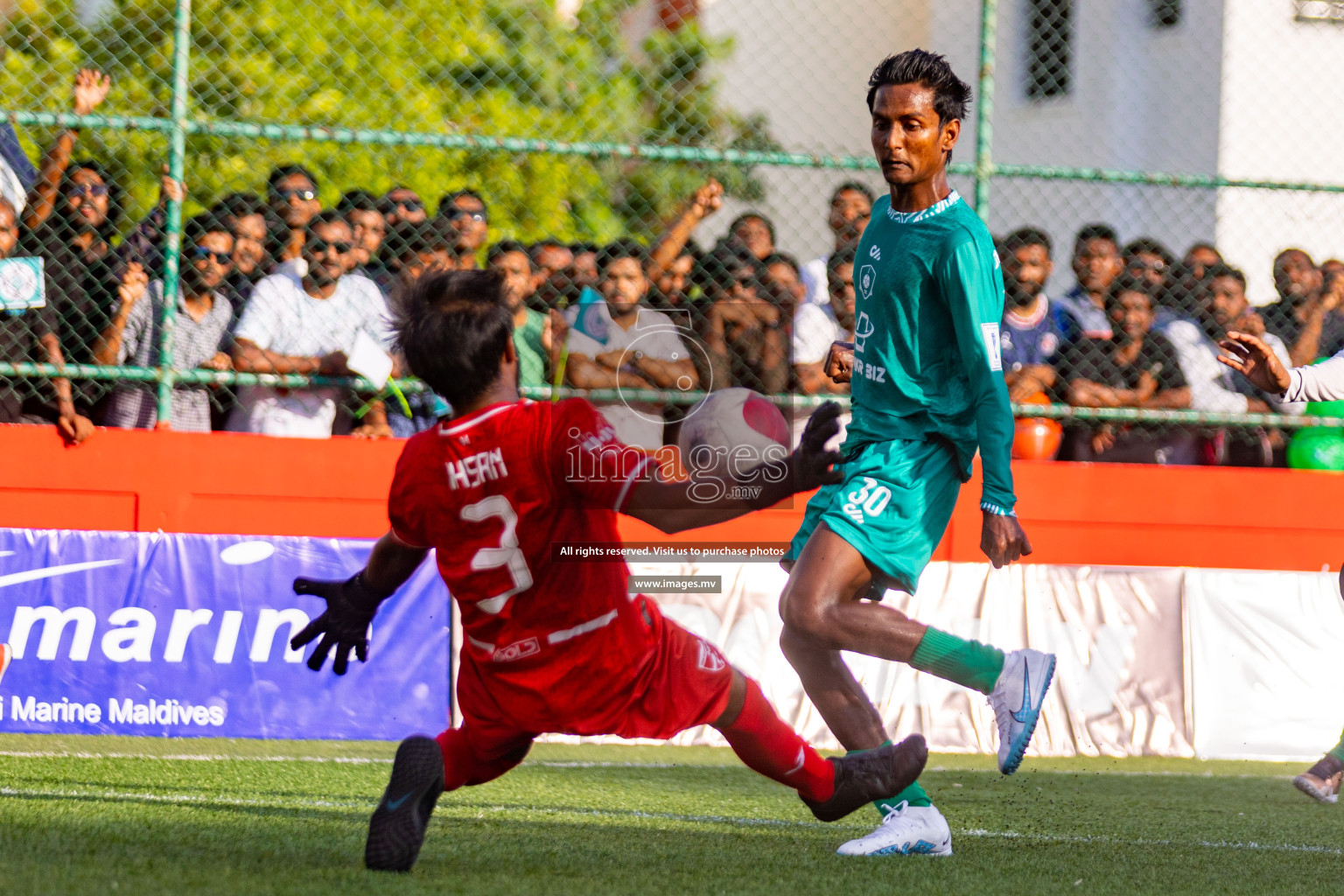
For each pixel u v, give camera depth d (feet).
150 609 68.69
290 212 72.59
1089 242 78.07
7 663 67.31
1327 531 78.79
